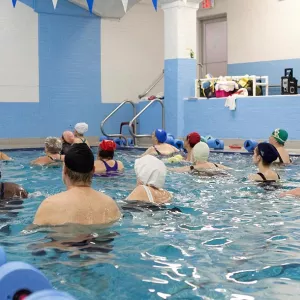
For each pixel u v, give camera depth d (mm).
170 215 4023
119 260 2863
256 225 3791
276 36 14133
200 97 12602
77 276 2600
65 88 14078
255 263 2844
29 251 3006
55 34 13797
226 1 15297
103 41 14625
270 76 14359
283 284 2496
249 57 14820
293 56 13805
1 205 4320
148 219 3865
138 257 2928
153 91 15695
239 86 11984
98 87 14633
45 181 6215
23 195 4633
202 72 16375
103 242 3213
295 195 4980
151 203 4324
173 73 12695
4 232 3439
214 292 2387
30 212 4094
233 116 11633
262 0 14375
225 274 2645
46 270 2682
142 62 15367
